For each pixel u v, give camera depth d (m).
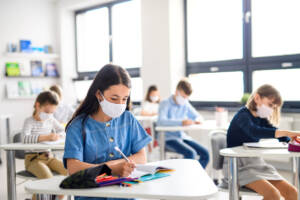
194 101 5.12
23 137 2.40
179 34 5.11
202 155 3.46
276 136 2.05
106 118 1.49
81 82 6.83
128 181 1.27
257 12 4.40
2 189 3.40
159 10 5.06
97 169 1.23
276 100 2.11
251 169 2.00
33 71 6.39
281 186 1.93
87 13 6.61
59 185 1.23
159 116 3.45
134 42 5.87
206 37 4.96
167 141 3.40
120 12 6.02
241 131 2.13
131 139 1.56
